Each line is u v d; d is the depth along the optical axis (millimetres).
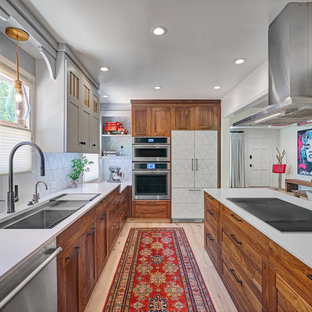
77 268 1479
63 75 1954
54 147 1974
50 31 1732
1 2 1255
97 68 2461
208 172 3883
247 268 1463
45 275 1037
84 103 2467
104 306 1753
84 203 2051
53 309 1108
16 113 1444
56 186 2486
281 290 1058
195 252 2725
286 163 6215
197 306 1752
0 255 892
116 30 1718
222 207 2002
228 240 1845
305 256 881
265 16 1557
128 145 4367
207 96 3662
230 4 1419
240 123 2150
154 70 2525
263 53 2111
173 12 1495
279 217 1441
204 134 3875
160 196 3912
